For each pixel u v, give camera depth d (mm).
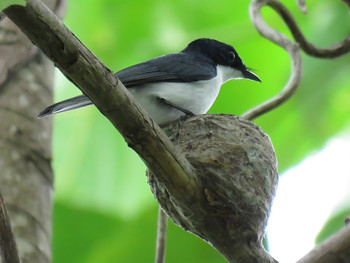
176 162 6547
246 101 13578
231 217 7098
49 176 9852
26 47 10242
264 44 13617
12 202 9352
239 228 7078
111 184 12992
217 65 11727
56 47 5691
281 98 9867
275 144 13461
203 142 8266
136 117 6207
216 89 10961
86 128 13164
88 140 13117
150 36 13617
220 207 7043
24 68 10203
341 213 11383
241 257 7004
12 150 9664
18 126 9812
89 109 13195
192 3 13617
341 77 13305
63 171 13008
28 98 10070
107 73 5965
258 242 7094
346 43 10492
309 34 13516
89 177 12992
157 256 8672
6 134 9719
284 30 13766
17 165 9594
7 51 10172
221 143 8188
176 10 13648
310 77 13320
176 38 13625
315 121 13375
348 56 13234
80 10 13680
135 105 6184
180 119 9156
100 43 13641
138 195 12953
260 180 7840
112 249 12742
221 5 13578
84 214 12836
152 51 13625
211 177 7590
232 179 7609
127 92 6137
